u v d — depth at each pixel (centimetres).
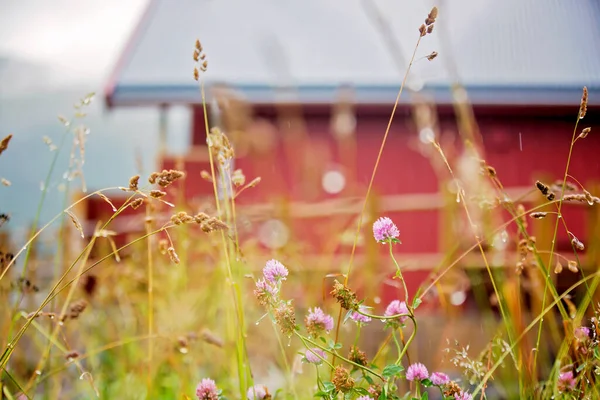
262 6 524
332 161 368
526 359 114
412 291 187
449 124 351
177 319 154
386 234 92
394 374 89
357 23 476
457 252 166
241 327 104
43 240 163
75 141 119
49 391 143
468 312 172
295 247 177
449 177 203
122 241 239
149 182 90
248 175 341
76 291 159
